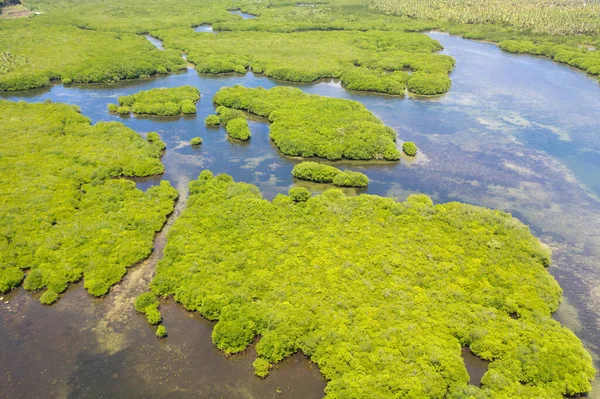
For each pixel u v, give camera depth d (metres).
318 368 50.22
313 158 97.25
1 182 81.38
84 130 104.12
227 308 55.88
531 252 65.44
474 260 63.09
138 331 55.25
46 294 59.38
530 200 82.44
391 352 49.44
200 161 96.06
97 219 72.88
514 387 46.03
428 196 83.75
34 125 105.38
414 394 44.88
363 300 56.34
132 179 88.88
